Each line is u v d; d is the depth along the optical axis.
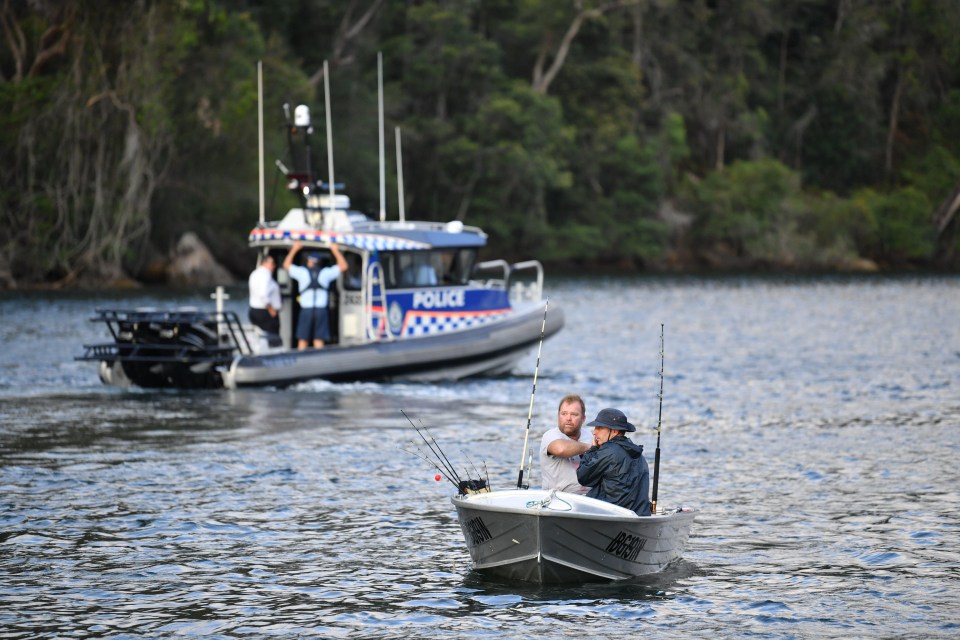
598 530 40.53
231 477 58.50
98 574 43.28
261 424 73.00
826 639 37.22
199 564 44.44
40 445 66.12
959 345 130.88
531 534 40.47
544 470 43.66
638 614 39.19
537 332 98.31
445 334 92.69
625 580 42.56
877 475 60.38
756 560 45.28
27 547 46.44
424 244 92.56
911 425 76.31
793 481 59.00
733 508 53.31
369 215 97.75
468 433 71.06
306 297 88.62
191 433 69.88
